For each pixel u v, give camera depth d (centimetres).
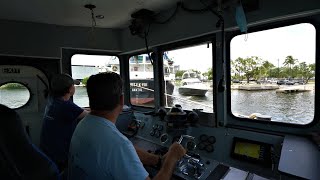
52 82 207
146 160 149
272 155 155
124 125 283
